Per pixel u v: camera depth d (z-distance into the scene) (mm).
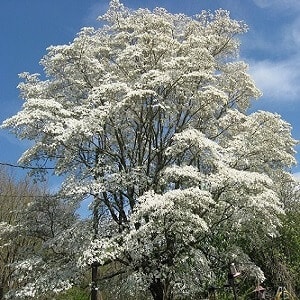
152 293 22109
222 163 20406
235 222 21234
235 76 25812
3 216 30641
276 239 27766
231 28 26703
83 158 22312
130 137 24250
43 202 23000
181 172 18859
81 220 21438
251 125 22969
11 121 19859
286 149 24203
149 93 19984
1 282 28109
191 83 22125
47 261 21734
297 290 27938
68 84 23969
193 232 19734
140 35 22484
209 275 21406
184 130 21453
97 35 25188
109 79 22031
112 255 19453
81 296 30266
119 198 22797
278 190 24891
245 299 25828
